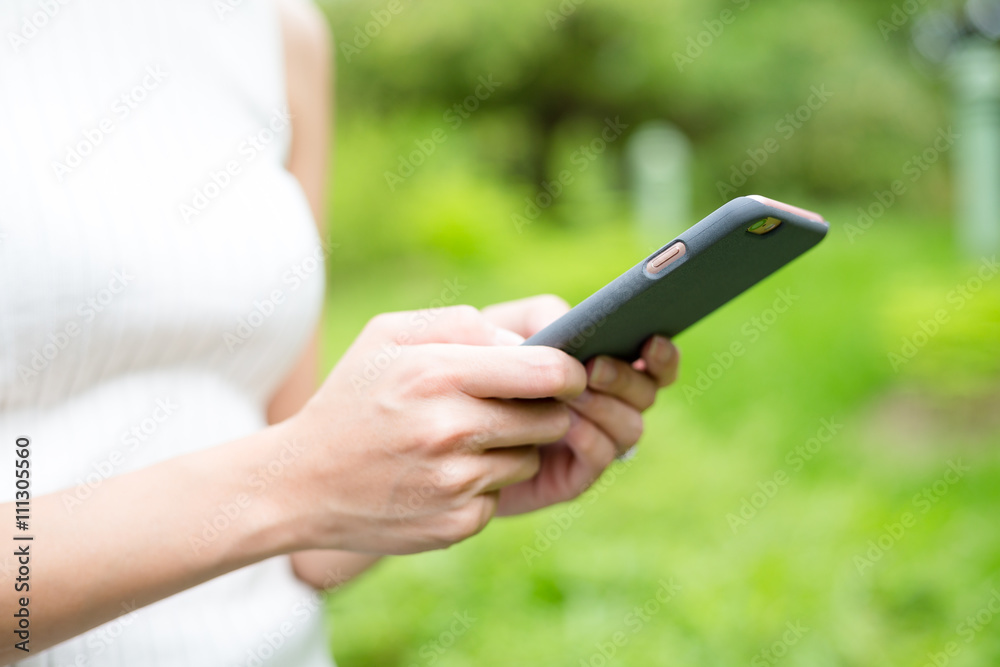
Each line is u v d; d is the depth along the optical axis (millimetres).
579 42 11367
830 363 4086
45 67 831
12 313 726
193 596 854
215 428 901
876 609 2166
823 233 834
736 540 2527
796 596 2152
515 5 10664
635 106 12062
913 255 5965
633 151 10516
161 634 825
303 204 1036
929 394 3584
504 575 2412
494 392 687
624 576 2350
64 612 644
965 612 2107
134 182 845
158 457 847
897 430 3443
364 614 2324
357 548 737
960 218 6074
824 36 10914
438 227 7867
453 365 686
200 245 865
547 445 1000
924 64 12172
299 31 1198
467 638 2182
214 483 686
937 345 3465
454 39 10570
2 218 724
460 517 713
